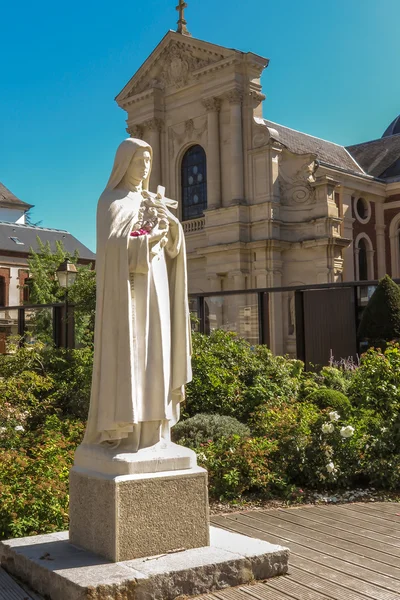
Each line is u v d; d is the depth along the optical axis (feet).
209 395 43.52
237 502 28.99
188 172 130.11
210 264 119.24
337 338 67.26
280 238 115.55
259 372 47.70
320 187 113.70
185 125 128.77
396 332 62.69
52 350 61.21
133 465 16.96
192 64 125.80
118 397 17.11
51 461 27.35
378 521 25.31
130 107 135.74
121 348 17.20
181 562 16.44
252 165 117.60
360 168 151.94
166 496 17.15
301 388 47.96
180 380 18.60
